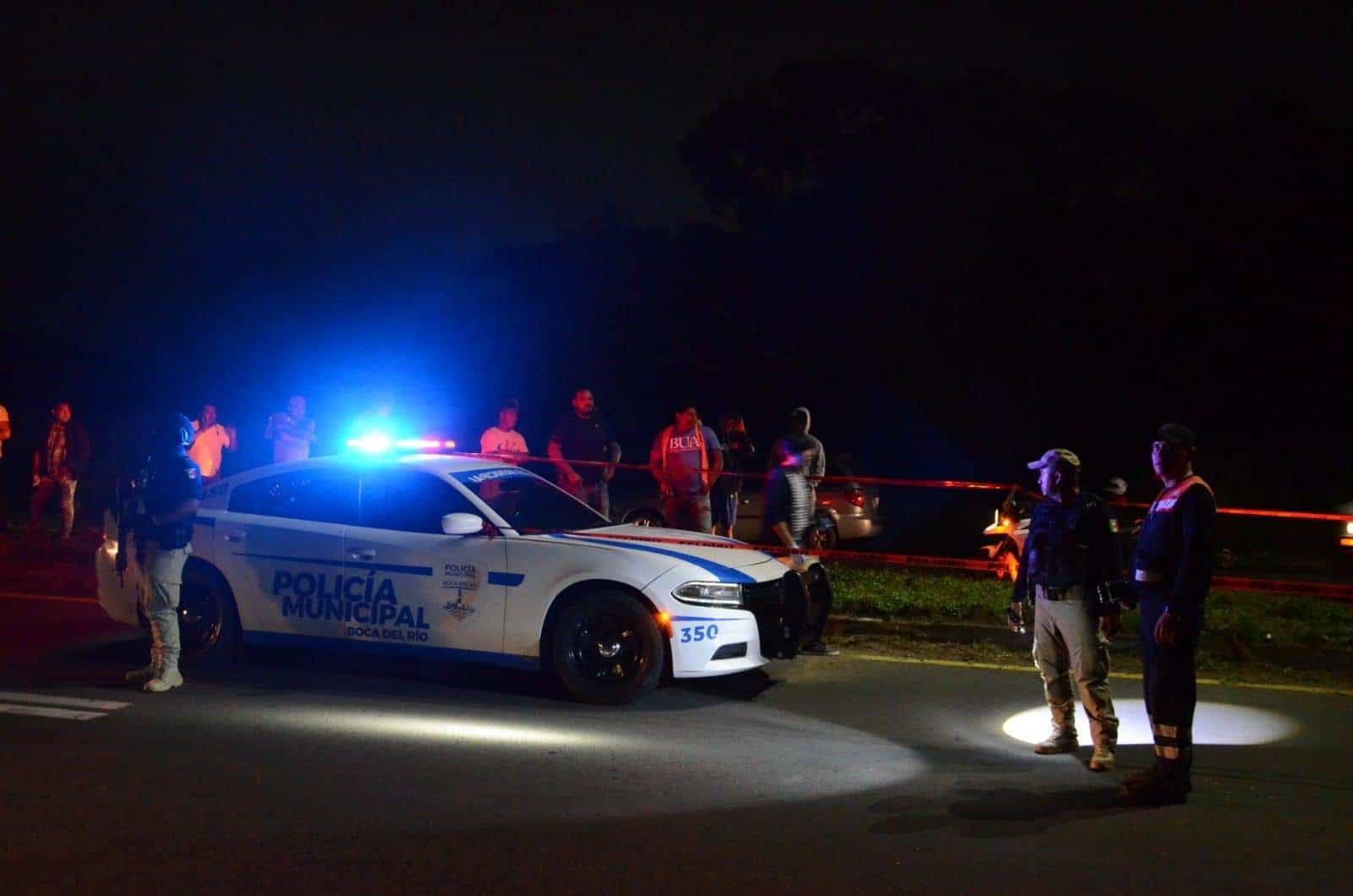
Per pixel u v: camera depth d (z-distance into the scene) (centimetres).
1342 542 1286
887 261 2944
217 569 873
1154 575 609
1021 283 2892
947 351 2922
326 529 855
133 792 610
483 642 812
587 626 795
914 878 509
